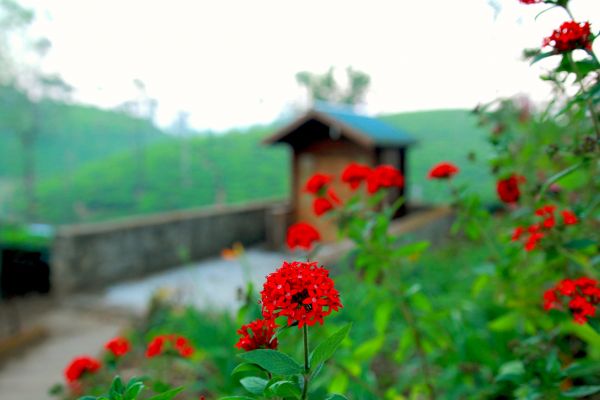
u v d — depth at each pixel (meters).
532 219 2.55
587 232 2.42
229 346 3.22
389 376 3.48
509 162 2.63
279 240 10.61
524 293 2.53
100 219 23.56
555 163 2.46
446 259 7.17
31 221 23.88
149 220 8.95
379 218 2.71
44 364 5.11
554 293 1.76
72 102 43.16
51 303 8.34
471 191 3.05
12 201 28.36
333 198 3.03
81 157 38.06
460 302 3.93
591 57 1.51
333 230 10.39
